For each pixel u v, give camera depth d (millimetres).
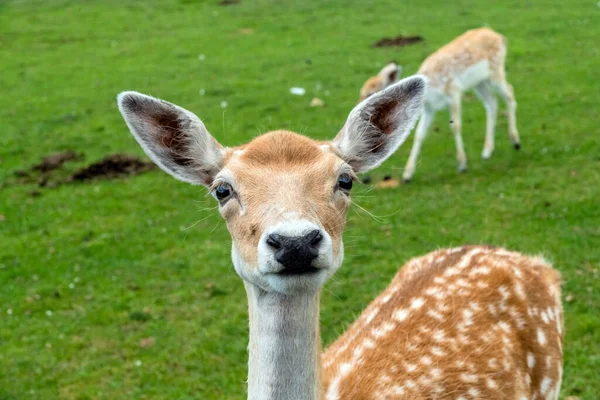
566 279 6562
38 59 17297
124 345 6359
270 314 3062
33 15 21922
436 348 3779
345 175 3188
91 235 8586
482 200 8594
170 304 6969
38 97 14398
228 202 3119
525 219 7934
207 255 7906
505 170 9508
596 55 14156
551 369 4137
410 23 18281
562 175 9023
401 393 3568
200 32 19047
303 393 3096
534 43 15398
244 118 12383
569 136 10383
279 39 17766
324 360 3896
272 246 2756
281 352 3068
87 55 17453
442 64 9891
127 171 10625
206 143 3459
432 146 10891
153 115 3469
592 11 17609
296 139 3246
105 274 7629
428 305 4000
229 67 15641
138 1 23297
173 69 15766
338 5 20922
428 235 7848
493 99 10438
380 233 8016
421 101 3508
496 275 4125
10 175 10609
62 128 12586
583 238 7293
